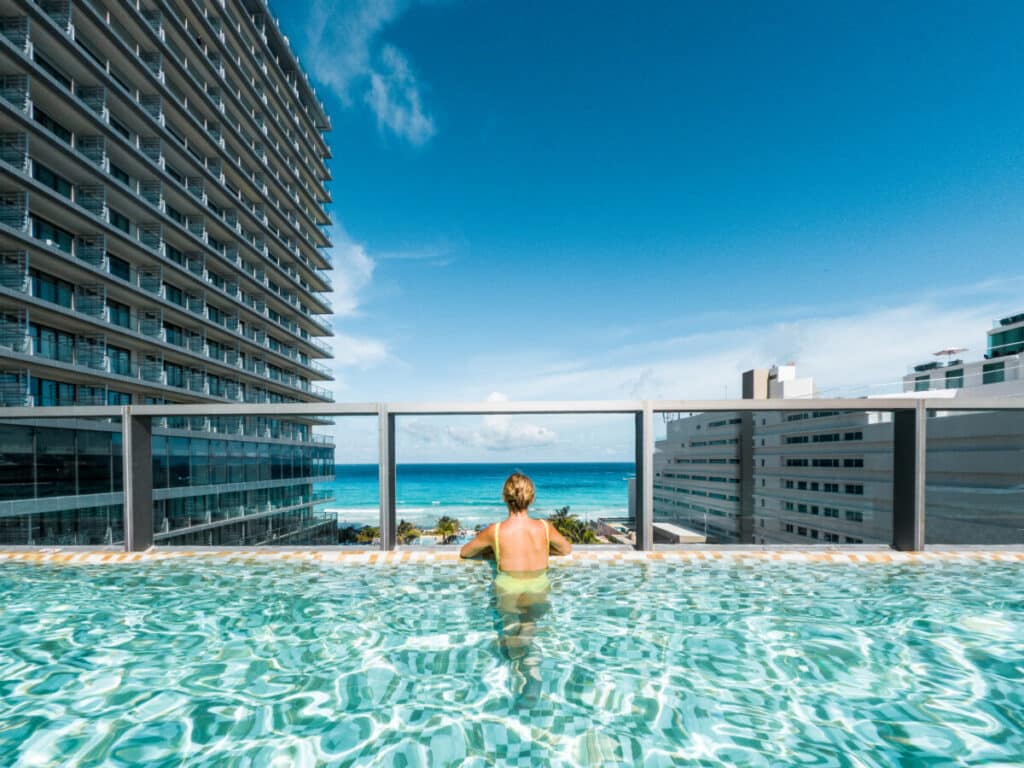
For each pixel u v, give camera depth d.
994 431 21.78
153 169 28.72
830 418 39.62
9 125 20.91
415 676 2.98
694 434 56.25
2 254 21.25
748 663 3.14
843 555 5.41
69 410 5.71
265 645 3.41
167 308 29.80
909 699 2.69
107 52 26.22
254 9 42.91
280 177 45.94
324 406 5.60
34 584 4.75
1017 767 2.10
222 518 30.36
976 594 4.35
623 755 2.21
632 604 4.12
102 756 2.20
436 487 125.88
